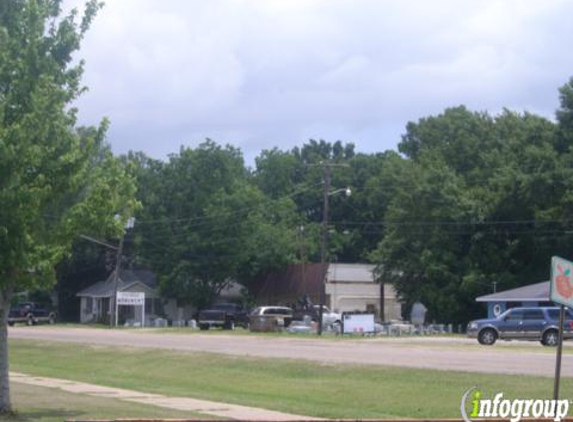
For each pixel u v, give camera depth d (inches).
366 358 1278.3
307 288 3164.4
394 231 2960.1
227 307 2928.2
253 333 2352.4
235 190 3339.1
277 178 4200.3
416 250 2930.6
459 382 943.0
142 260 3341.5
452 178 2906.0
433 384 952.9
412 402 852.6
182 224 3307.1
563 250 2741.1
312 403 881.5
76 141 660.1
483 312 2834.6
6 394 673.6
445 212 2827.3
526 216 2817.4
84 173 669.9
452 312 2824.8
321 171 4227.4
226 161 3376.0
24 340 1931.6
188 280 3262.8
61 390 939.3
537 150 2716.5
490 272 2842.0
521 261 2896.2
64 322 3629.4
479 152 3161.9
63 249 652.1
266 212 3496.6
